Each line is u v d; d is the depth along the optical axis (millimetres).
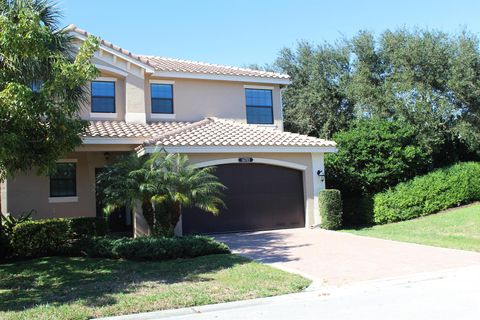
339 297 7953
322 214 17906
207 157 16719
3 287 9430
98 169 18875
